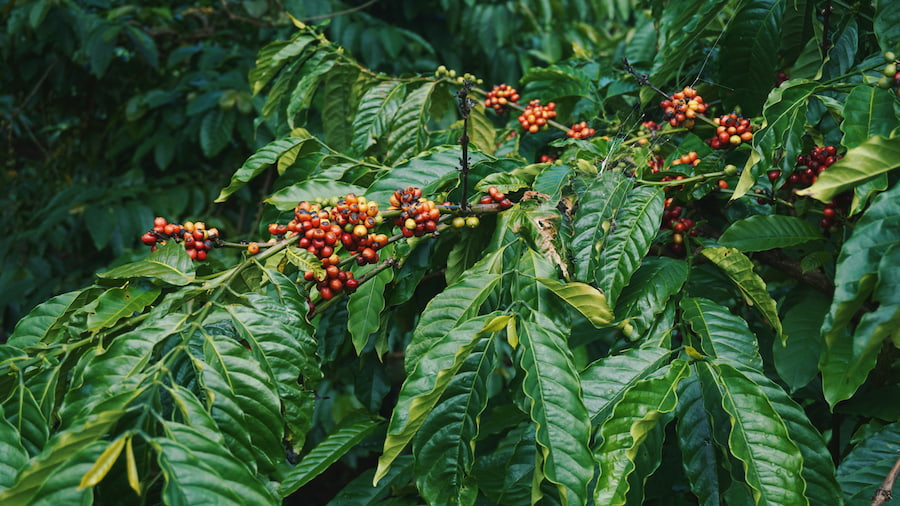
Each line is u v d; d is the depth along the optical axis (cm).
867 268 106
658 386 115
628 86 172
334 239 124
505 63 308
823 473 114
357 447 155
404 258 136
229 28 312
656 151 154
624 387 119
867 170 110
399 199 129
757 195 142
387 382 157
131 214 262
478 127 167
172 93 274
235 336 122
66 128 347
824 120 144
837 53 149
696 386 121
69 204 267
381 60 266
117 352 110
